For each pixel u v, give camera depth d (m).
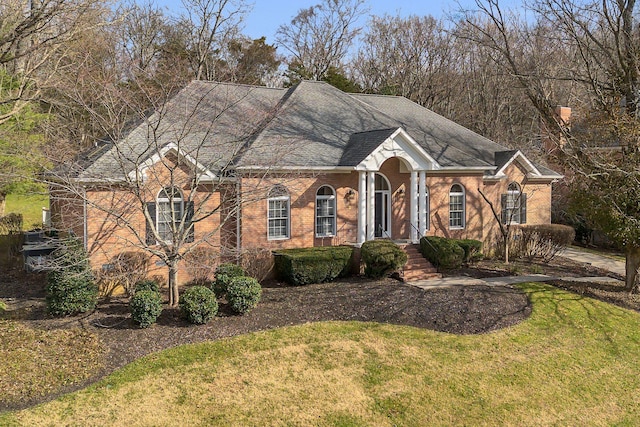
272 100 25.41
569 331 15.85
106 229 17.98
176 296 15.92
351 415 11.06
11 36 16.28
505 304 17.52
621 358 14.64
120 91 15.83
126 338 13.57
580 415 11.89
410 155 22.72
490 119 47.25
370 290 18.62
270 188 17.81
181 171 19.02
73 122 22.56
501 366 13.38
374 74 51.53
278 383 11.95
